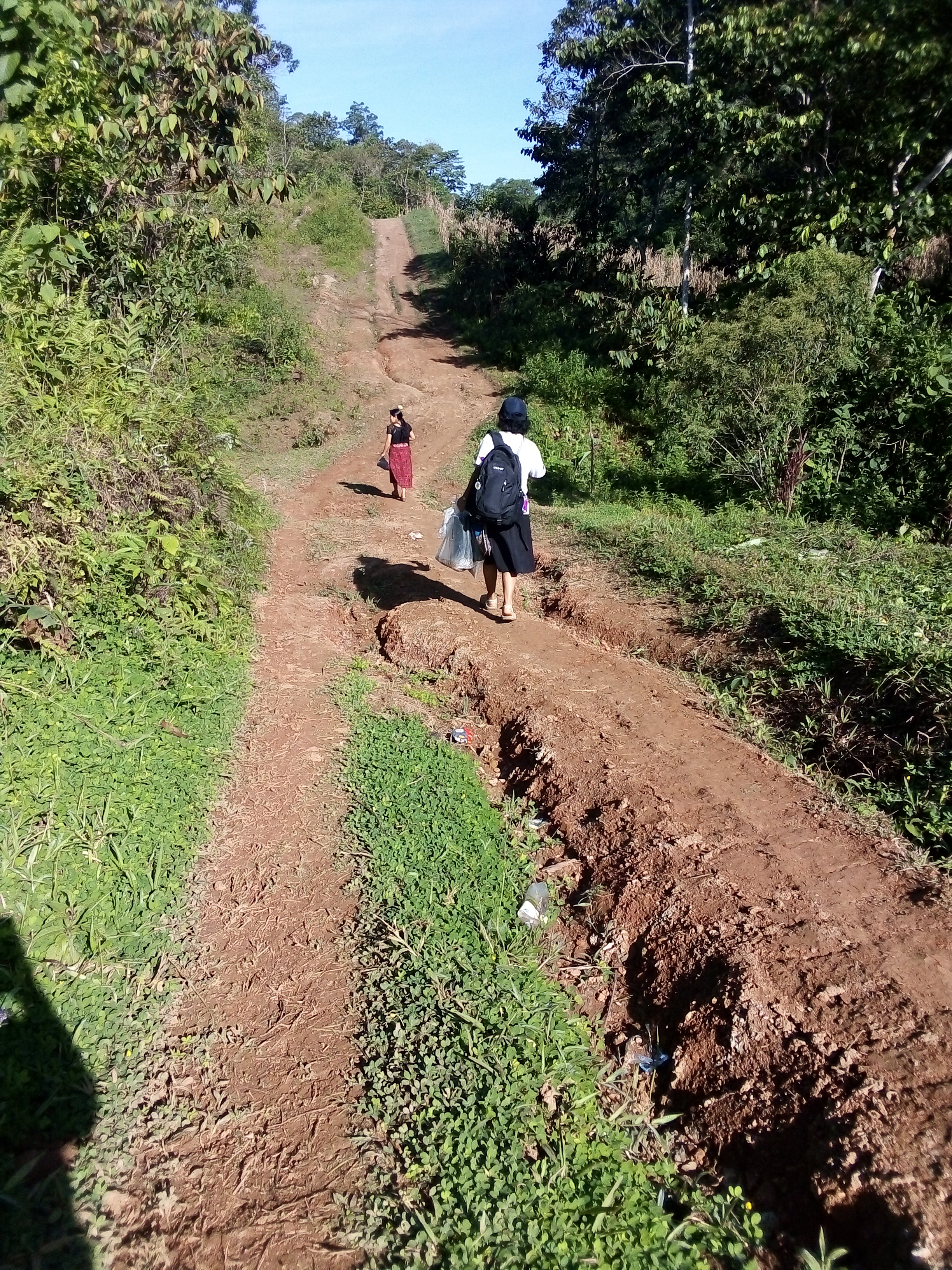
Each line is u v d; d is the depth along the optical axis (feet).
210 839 16.07
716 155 50.14
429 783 18.35
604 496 45.42
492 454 22.58
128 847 14.46
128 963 12.82
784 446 35.86
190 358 37.78
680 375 38.73
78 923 12.95
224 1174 10.27
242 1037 12.17
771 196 45.98
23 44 19.12
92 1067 11.11
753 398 35.78
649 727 19.11
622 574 27.89
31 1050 10.90
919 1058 10.14
